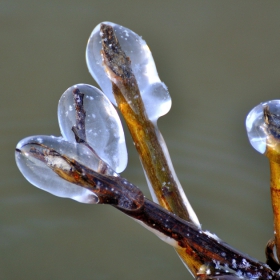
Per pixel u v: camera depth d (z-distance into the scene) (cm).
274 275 33
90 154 32
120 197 32
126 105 33
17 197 65
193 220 33
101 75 34
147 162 33
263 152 32
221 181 67
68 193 32
